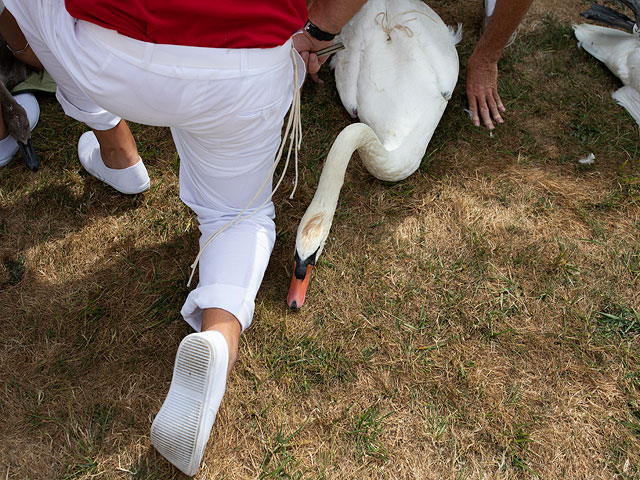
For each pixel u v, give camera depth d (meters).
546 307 2.73
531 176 3.22
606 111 3.53
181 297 2.64
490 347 2.60
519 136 3.40
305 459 2.27
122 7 1.41
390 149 2.94
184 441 1.94
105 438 2.25
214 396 1.95
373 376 2.49
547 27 3.95
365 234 2.94
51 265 2.70
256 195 2.14
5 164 2.98
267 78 1.67
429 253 2.89
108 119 2.41
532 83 3.66
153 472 2.19
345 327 2.62
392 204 3.07
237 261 2.18
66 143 3.12
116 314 2.57
